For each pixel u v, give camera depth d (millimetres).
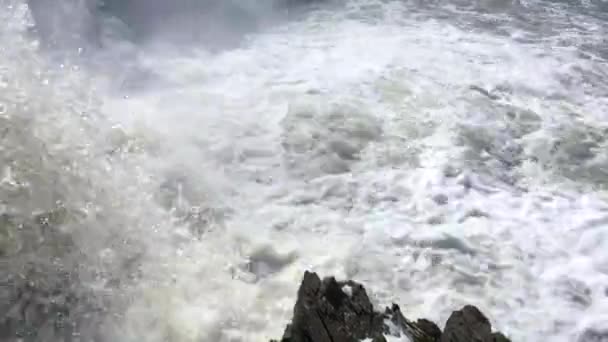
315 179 5395
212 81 6777
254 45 7859
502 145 6184
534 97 7199
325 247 4621
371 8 9453
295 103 6422
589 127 6680
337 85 6910
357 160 5707
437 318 4098
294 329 3633
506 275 4543
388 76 7230
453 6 9828
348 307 3719
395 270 4477
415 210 5137
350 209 5082
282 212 4949
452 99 6875
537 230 5043
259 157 5555
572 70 7965
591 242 4953
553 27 9383
